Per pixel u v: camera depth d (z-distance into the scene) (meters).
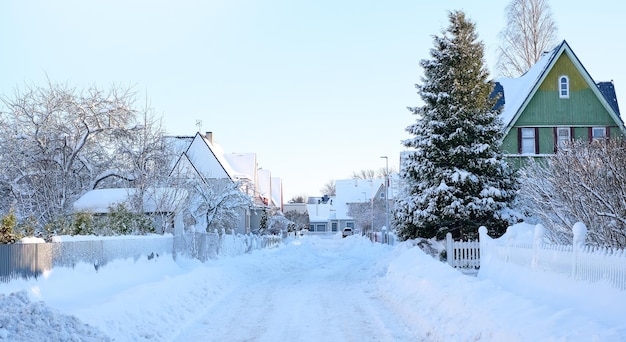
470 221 25.77
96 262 14.96
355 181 117.38
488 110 26.91
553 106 34.16
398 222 28.00
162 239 20.80
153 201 27.39
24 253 11.70
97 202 26.55
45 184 27.33
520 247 14.33
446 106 26.31
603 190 15.71
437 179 25.88
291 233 79.44
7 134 27.81
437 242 26.84
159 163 29.83
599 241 15.62
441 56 26.80
